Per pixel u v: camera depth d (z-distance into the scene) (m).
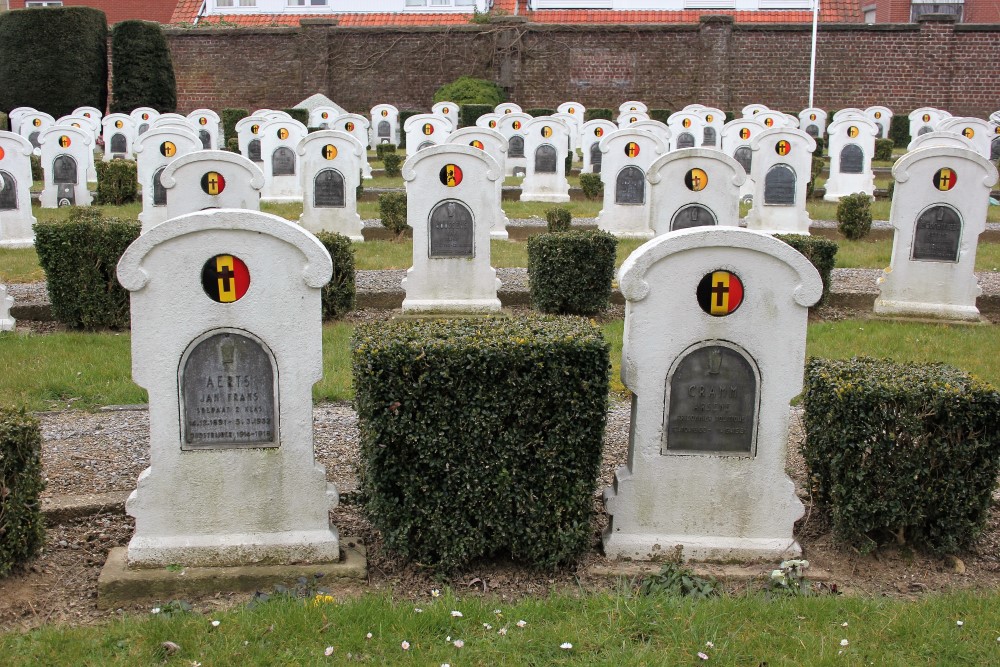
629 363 5.22
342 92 37.34
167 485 5.08
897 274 11.12
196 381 5.02
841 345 9.89
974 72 35.00
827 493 5.64
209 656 4.32
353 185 15.94
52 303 10.37
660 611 4.71
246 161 13.30
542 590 5.09
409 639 4.47
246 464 5.11
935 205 10.87
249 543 5.11
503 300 11.88
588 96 36.59
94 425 7.48
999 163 26.50
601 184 21.08
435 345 4.98
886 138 30.28
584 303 11.12
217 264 4.92
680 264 5.13
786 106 36.09
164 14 43.88
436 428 4.98
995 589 5.05
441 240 11.12
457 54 36.78
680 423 5.30
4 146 14.91
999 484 6.12
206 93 37.62
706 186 13.04
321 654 4.34
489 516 5.11
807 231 16.95
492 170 10.98
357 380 5.09
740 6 39.91
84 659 4.32
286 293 5.00
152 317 4.93
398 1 40.72
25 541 4.97
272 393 5.07
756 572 5.23
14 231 15.17
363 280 12.62
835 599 4.89
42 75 32.22
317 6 41.12
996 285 12.57
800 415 7.82
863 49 35.38
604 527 5.65
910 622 4.61
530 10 40.47
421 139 25.11
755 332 5.20
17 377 8.55
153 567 5.05
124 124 27.55
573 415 5.05
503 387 5.00
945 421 5.20
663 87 36.25
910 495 5.29
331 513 5.92
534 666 4.29
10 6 44.53
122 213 18.69
